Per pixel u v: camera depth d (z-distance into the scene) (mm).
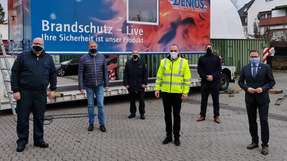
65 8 10898
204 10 14688
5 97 10320
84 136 7949
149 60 14148
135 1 12453
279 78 22500
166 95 7238
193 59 16188
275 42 32094
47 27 10578
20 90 6793
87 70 8320
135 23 12484
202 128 8820
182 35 13914
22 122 6773
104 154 6637
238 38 19797
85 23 11320
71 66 17156
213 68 9438
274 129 8797
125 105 12289
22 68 6785
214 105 9516
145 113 10758
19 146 6777
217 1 19203
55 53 10766
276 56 29609
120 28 12117
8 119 9797
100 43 11688
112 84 13031
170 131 7406
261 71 6801
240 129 8734
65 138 7770
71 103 12539
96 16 11539
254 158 6480
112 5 11867
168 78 7191
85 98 11547
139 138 7797
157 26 13109
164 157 6480
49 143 7355
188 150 6926
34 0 10320
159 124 9227
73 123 9320
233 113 10828
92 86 8352
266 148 6758
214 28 18750
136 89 9938
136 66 9922
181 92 7191
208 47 9477
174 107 7246
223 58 21578
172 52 7227
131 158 6414
